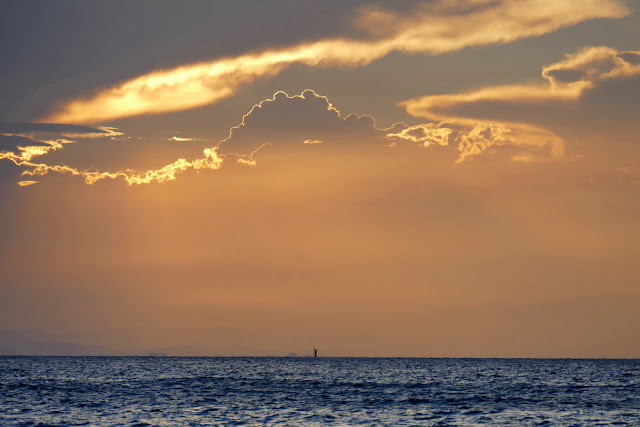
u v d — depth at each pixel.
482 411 160.50
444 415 153.00
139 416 149.50
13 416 148.62
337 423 140.38
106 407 166.62
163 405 172.00
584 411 160.12
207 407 167.62
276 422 141.25
